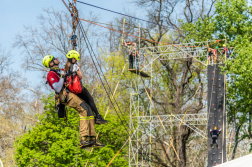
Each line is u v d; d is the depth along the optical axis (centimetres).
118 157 4653
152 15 5978
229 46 4722
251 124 4391
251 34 4575
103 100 6425
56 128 4381
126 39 6097
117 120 5038
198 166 6594
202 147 6481
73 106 971
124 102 6631
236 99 4419
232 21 4759
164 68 6581
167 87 6594
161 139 5722
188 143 6312
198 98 6197
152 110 6156
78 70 964
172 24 5969
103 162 4359
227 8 4738
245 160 1066
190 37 5266
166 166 5619
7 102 7275
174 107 5900
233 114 4622
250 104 4259
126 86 6397
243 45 4253
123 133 4859
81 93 1011
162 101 6359
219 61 4619
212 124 4203
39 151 4325
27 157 4138
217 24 5016
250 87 4038
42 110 7069
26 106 7288
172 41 6034
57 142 4156
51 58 991
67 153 4144
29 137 4288
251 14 4559
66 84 962
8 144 7081
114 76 6756
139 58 4750
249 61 3722
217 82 4259
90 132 970
